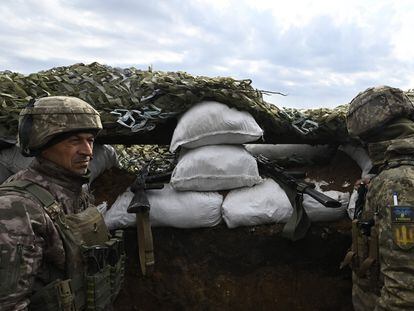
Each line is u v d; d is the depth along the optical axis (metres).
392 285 1.38
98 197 2.35
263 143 2.62
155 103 2.28
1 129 1.93
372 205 1.57
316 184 2.52
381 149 1.63
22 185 1.22
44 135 1.27
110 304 1.44
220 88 2.28
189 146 2.29
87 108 1.36
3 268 1.07
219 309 2.36
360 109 1.69
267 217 2.32
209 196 2.31
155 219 2.29
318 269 2.46
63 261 1.25
